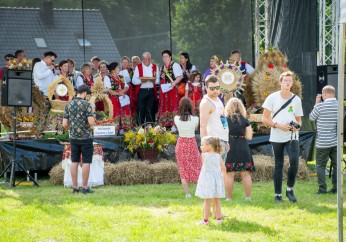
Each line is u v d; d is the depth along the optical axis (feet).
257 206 27.94
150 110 44.96
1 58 48.32
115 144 38.29
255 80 41.83
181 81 44.47
